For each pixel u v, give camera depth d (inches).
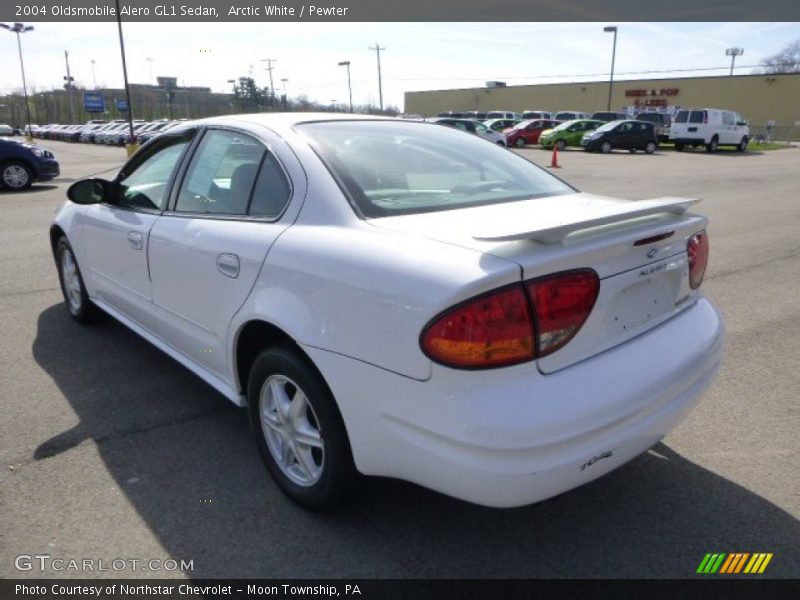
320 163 108.0
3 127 2536.9
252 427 115.2
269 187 113.0
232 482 115.6
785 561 96.2
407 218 100.0
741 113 2159.2
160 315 140.3
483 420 77.3
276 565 95.3
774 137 2071.9
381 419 86.8
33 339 185.5
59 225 189.3
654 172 746.8
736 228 372.2
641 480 116.9
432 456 81.7
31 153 563.2
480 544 99.9
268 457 112.3
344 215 100.1
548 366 82.3
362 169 110.0
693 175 707.4
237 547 99.0
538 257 80.8
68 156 1159.6
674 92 2301.9
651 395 89.0
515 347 78.7
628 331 93.3
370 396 87.4
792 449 126.8
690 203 102.5
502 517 106.2
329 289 91.7
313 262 95.2
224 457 124.0
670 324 101.6
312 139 115.0
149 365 167.2
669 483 115.9
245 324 109.5
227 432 133.6
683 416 97.7
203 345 125.6
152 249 136.3
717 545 99.6
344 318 89.4
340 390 91.1
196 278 121.5
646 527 103.9
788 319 205.0
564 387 81.5
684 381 95.6
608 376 85.5
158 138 151.3
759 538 101.1
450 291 78.0
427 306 79.4
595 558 96.9
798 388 154.2
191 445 128.3
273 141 116.0
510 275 78.3
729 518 105.9
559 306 81.7
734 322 202.4
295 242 100.4
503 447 77.0
